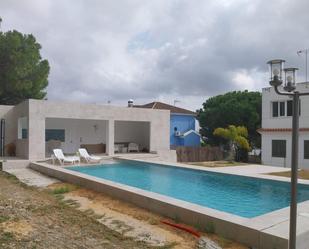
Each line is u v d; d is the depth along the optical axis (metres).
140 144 30.69
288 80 5.12
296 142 5.04
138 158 25.11
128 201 10.95
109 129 25.20
